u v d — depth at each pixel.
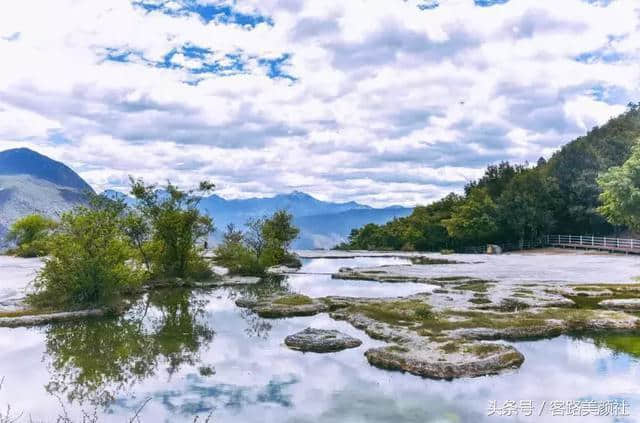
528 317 13.70
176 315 16.02
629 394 8.43
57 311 15.54
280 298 17.27
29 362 10.68
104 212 18.41
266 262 27.17
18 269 28.94
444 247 63.31
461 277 24.31
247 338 12.66
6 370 10.13
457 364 9.56
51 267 16.69
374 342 11.96
